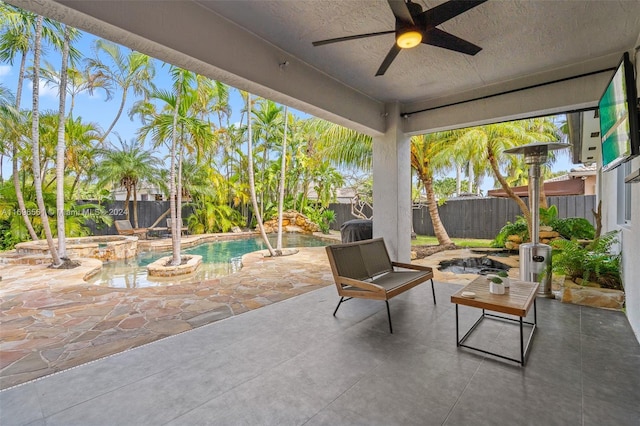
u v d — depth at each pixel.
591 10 2.70
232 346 2.69
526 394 1.95
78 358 2.53
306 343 2.73
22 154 8.70
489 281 2.87
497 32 3.04
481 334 2.87
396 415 1.77
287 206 15.38
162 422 1.74
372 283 3.29
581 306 3.59
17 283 5.13
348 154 8.46
